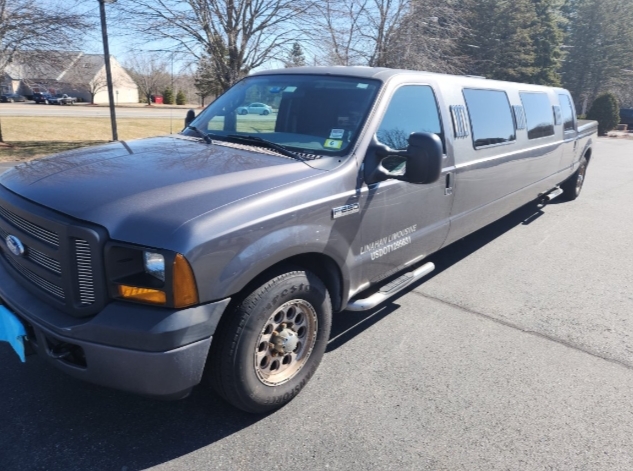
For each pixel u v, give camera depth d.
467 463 2.74
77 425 2.89
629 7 51.91
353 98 3.73
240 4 13.26
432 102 4.33
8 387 3.19
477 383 3.48
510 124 5.77
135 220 2.46
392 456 2.76
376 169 3.45
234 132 3.96
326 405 3.17
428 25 18.33
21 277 2.91
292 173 3.09
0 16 15.61
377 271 3.81
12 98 55.47
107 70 15.14
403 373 3.56
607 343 4.14
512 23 37.22
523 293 5.10
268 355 2.96
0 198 2.98
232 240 2.56
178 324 2.41
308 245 3.00
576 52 52.41
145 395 2.52
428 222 4.32
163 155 3.29
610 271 5.85
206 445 2.78
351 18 16.73
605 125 33.09
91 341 2.45
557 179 7.92
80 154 3.40
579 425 3.10
